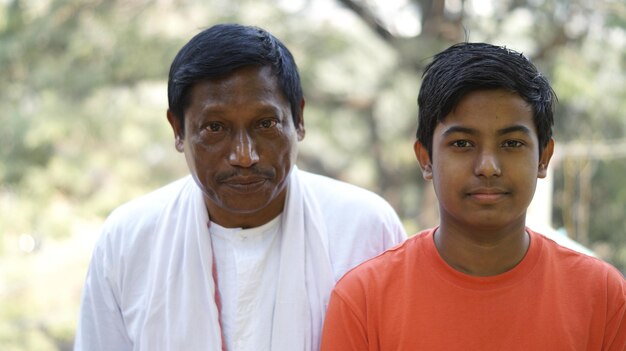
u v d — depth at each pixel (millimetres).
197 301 1688
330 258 1733
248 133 1581
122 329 1777
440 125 1479
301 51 5852
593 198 6551
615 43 6207
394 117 6117
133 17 5715
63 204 5656
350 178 6457
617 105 6020
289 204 1717
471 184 1441
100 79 5535
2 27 5953
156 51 5574
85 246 5922
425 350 1483
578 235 6203
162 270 1719
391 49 6352
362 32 6469
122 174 5539
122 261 1752
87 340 1784
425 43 6047
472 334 1475
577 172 6461
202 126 1588
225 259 1715
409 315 1502
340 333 1532
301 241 1705
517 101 1438
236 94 1562
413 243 1564
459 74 1446
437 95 1474
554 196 6555
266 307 1688
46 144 5477
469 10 6160
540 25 6082
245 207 1612
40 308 5625
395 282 1532
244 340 1677
